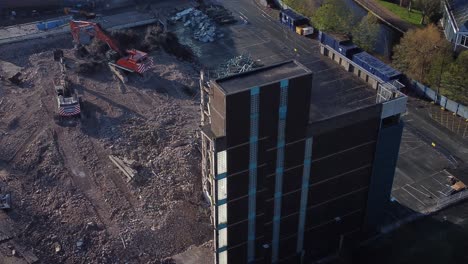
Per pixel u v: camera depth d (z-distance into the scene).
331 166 57.03
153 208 67.75
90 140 78.69
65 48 102.25
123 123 81.88
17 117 83.50
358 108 54.59
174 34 107.00
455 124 85.44
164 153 75.88
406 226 68.06
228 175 50.69
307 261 63.34
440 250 64.81
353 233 64.81
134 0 122.00
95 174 72.81
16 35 105.19
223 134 48.78
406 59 93.12
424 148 80.50
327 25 102.19
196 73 96.44
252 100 47.81
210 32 108.75
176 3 122.44
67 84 87.25
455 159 78.44
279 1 120.94
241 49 104.62
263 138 50.50
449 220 69.00
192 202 68.81
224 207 52.38
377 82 59.66
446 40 96.06
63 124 81.75
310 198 58.00
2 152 76.88
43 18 114.56
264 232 56.81
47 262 60.69
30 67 96.12
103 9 119.06
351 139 56.34
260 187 53.19
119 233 64.06
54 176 72.44
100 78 92.25
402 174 75.94
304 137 53.00
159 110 85.00
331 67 64.50
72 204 68.00
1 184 70.62
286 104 49.88
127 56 96.31
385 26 113.00
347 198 60.97
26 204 68.06
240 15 118.19
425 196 72.44
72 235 63.72
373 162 59.50
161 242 63.81
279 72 50.19
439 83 88.94
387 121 58.91
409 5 118.44
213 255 62.34
